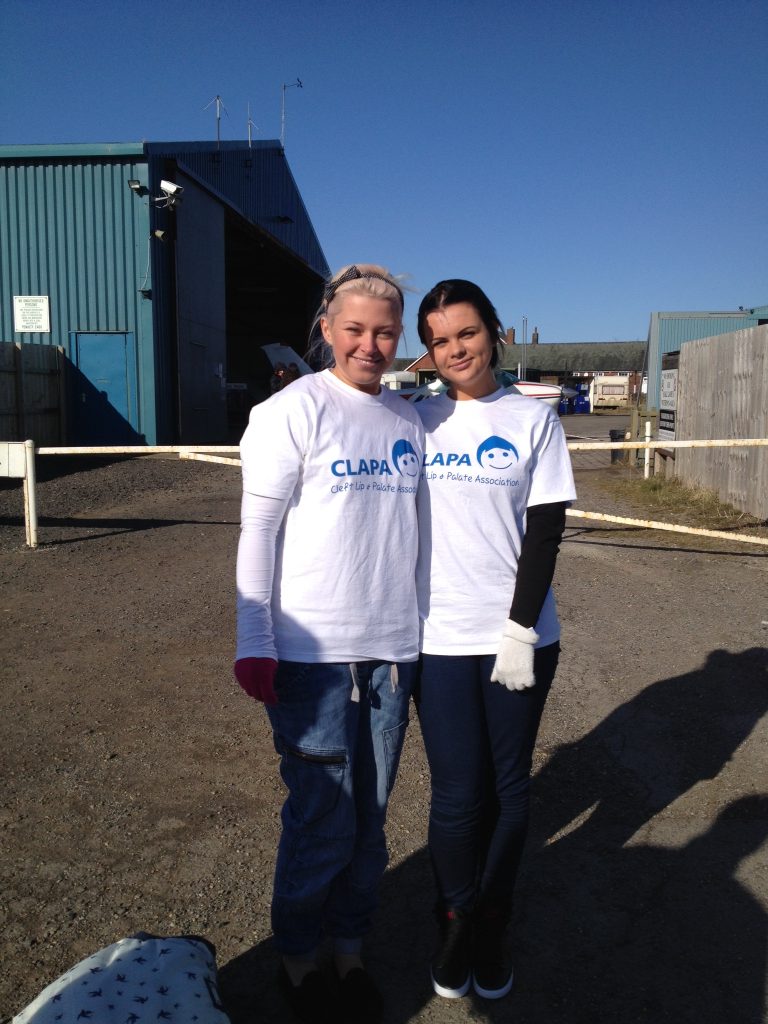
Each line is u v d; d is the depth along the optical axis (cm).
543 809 324
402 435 217
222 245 2061
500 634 223
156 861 289
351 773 215
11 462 764
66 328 1688
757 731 388
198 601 602
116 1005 190
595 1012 224
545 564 217
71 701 423
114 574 680
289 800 222
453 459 223
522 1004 228
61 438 1670
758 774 348
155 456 1627
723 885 276
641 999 228
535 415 225
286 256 2758
